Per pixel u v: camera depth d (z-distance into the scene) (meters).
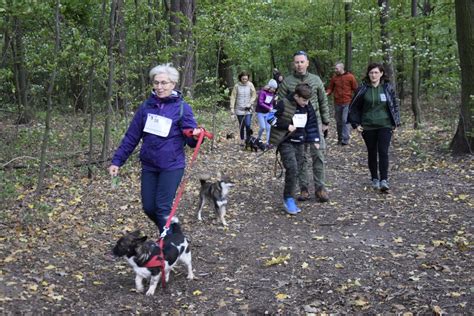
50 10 8.09
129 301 4.45
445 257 5.23
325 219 6.87
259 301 4.48
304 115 7.06
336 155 11.52
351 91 12.55
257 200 7.98
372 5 18.67
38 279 4.66
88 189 8.30
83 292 4.58
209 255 5.66
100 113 14.41
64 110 16.77
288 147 7.07
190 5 13.02
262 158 11.43
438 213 6.73
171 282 4.90
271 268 5.23
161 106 4.90
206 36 11.47
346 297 4.46
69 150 11.28
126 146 5.00
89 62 8.14
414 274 4.86
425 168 9.20
